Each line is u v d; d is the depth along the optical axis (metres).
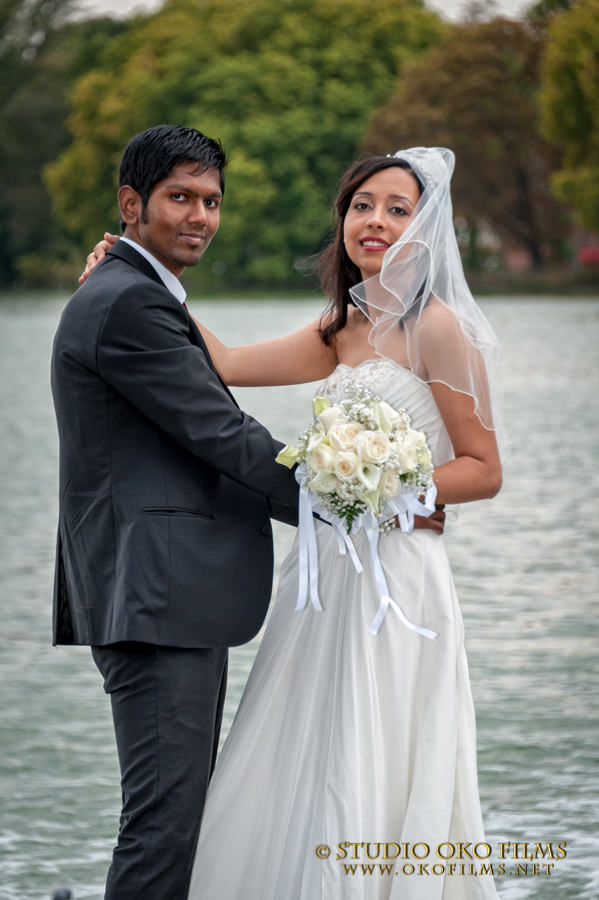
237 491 3.43
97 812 4.59
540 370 23.61
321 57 65.44
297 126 62.47
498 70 56.00
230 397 3.36
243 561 3.36
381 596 3.35
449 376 3.44
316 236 62.31
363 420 3.27
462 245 59.66
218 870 3.46
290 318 39.69
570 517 9.94
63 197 71.50
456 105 55.41
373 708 3.33
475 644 6.52
